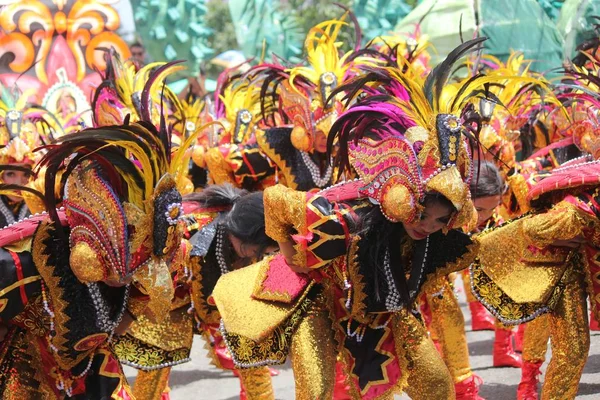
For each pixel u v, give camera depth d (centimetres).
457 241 377
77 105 927
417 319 400
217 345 520
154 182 327
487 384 553
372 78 371
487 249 436
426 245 373
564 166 487
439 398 377
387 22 1245
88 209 321
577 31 937
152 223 326
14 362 348
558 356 427
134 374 649
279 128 595
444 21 1013
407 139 344
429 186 336
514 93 635
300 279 388
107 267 322
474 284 436
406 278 380
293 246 374
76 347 342
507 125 621
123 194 324
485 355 620
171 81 1203
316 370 372
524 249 432
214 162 612
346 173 561
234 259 441
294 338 381
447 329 473
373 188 352
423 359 380
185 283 441
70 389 357
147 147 323
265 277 398
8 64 945
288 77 579
